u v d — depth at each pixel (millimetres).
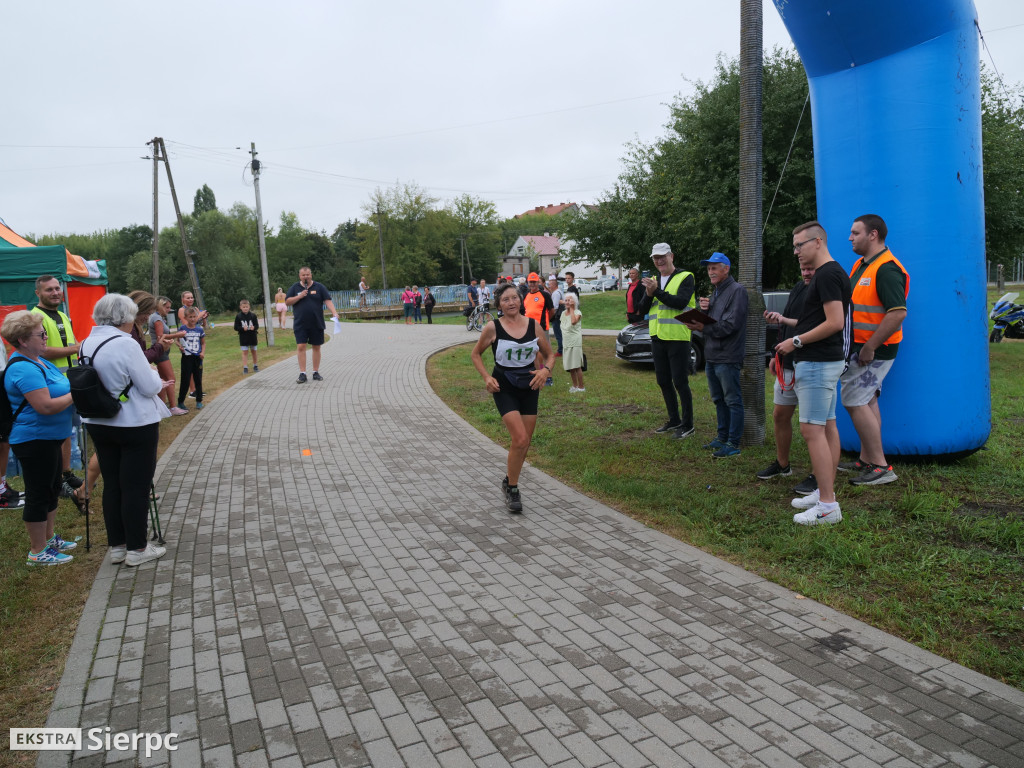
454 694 2992
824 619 3582
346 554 4609
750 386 6957
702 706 2867
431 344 18953
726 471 6188
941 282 5750
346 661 3273
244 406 10008
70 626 3688
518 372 5340
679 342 7352
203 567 4406
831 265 4742
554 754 2588
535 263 101688
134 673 3195
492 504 5645
